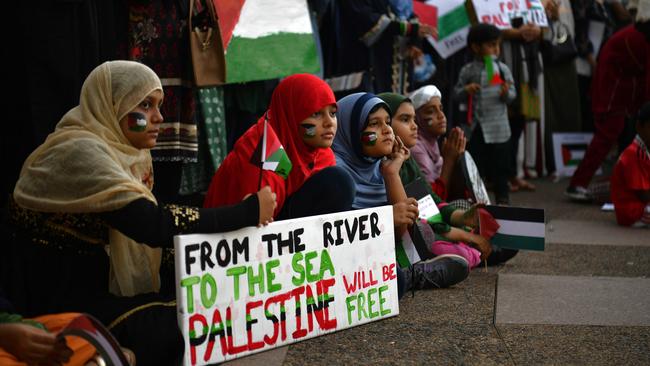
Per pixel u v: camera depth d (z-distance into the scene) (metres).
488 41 6.92
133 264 2.93
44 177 2.74
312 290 3.19
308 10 5.55
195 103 4.87
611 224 6.28
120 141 2.91
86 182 2.70
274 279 3.04
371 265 3.43
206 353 2.82
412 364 2.95
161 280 3.11
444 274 4.08
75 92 3.76
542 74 9.00
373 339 3.23
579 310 3.73
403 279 3.73
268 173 3.49
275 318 3.05
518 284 4.25
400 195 3.84
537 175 9.33
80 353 2.45
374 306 3.46
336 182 3.53
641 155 6.07
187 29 4.46
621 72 7.05
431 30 6.54
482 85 6.92
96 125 2.85
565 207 7.16
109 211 2.72
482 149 7.02
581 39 9.56
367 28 6.23
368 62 6.36
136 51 4.35
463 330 3.39
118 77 2.89
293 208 3.58
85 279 2.92
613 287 4.19
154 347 2.73
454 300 3.89
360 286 3.39
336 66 6.52
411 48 6.64
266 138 3.14
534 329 3.42
